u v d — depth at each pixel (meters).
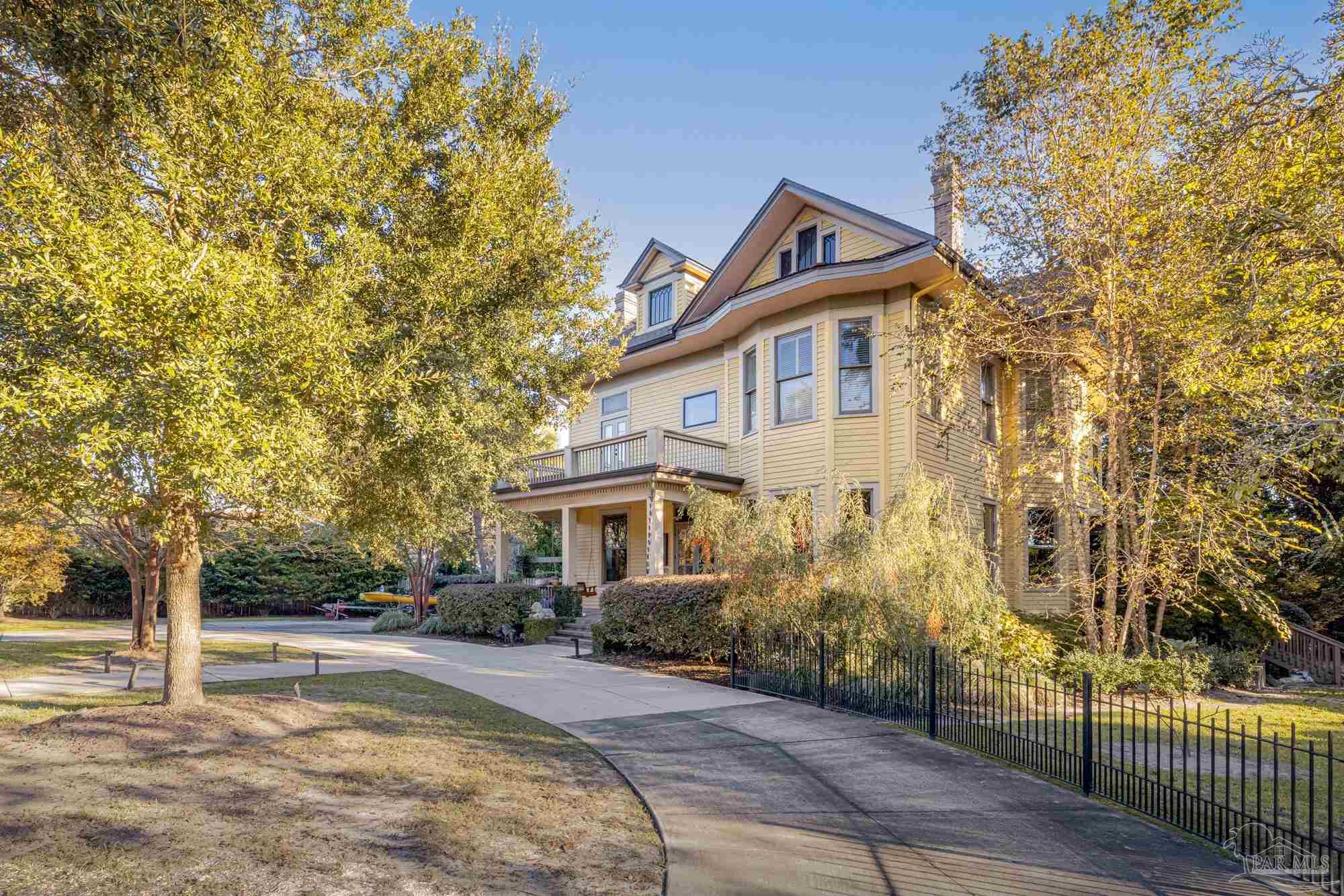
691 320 19.22
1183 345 9.84
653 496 16.12
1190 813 5.19
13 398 4.35
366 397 6.53
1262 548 11.06
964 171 12.77
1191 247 9.62
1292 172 7.83
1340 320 6.96
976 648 9.85
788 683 9.84
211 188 6.00
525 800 5.46
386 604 28.64
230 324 5.12
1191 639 13.04
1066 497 12.36
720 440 18.84
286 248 6.82
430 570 21.39
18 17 6.00
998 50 11.70
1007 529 17.03
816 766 6.55
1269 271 8.02
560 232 9.41
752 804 5.49
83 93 6.29
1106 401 11.76
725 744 7.30
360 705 8.66
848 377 15.28
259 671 11.79
